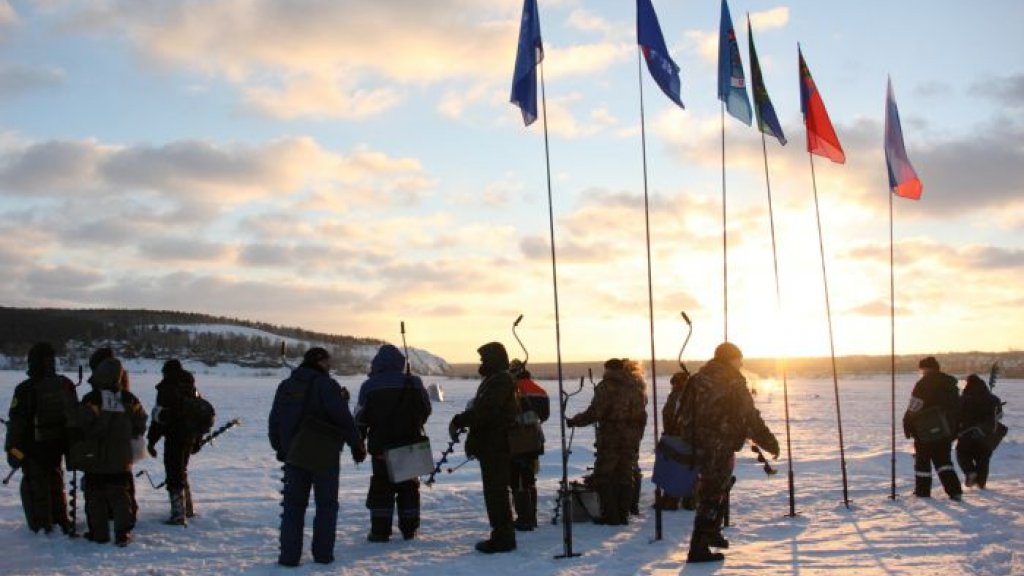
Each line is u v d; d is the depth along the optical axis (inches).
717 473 329.1
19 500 498.6
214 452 888.3
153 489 566.3
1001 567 305.0
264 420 1481.3
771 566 318.3
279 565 341.4
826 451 895.7
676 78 421.7
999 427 561.3
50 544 377.7
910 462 736.3
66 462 381.4
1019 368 6865.2
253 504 500.7
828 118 500.1
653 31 416.5
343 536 405.4
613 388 435.8
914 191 516.4
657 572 312.3
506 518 364.5
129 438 384.2
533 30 390.9
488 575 319.9
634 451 436.8
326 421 347.9
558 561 341.7
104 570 336.5
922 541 365.1
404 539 395.5
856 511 461.4
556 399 2827.3
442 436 1172.5
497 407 363.3
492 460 366.0
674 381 453.4
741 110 446.3
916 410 504.7
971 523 406.6
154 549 372.8
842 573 303.7
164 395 427.8
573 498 446.3
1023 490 545.3
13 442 391.9
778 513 464.8
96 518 380.8
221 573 330.0
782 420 1563.7
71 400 401.4
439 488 574.9
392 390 389.4
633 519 454.0
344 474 690.8
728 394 330.3
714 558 329.4
